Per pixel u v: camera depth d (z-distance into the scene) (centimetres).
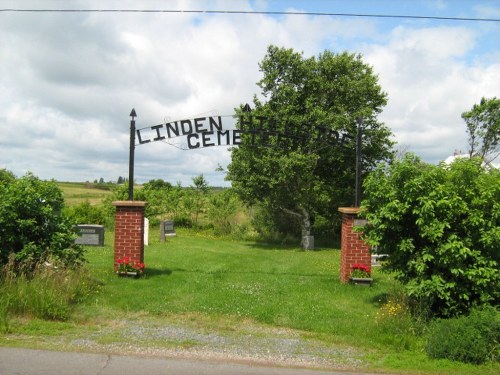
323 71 2308
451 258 804
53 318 791
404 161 899
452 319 738
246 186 2333
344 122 2145
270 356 653
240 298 994
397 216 855
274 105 2264
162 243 2286
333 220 2669
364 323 827
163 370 571
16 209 983
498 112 2833
